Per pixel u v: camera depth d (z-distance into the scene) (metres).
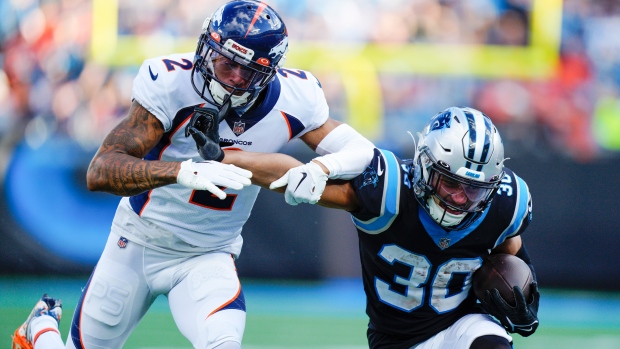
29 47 27.77
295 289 26.16
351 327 21.92
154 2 28.06
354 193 11.98
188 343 19.55
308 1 27.97
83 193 26.94
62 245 26.66
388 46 28.14
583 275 27.12
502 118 28.19
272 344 19.89
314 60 28.11
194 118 10.95
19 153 27.23
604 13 28.08
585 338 21.61
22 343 13.98
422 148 11.48
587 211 27.28
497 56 28.28
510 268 12.02
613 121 27.91
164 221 12.29
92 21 27.98
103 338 12.77
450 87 28.23
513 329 12.26
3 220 26.70
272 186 11.35
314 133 12.70
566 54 28.22
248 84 11.45
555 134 27.95
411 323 12.66
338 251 26.64
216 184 10.59
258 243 26.58
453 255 12.13
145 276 12.64
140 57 28.08
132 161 10.86
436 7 28.16
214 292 12.01
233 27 11.27
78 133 27.66
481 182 11.20
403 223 11.94
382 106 28.09
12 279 26.16
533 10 28.22
